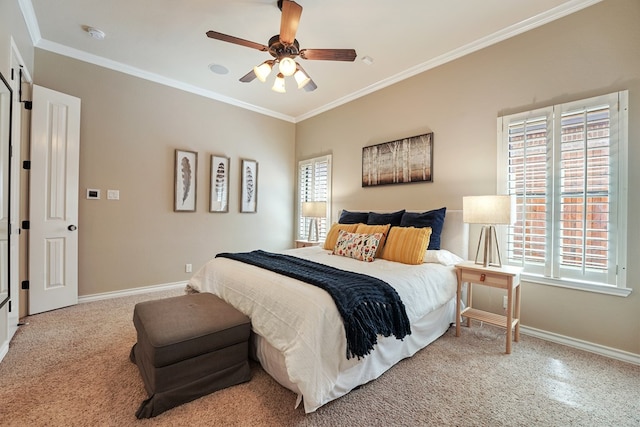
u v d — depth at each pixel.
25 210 2.85
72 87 3.22
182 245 4.07
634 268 2.15
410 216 3.11
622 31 2.21
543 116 2.56
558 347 2.37
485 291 2.90
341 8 2.47
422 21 2.65
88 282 3.36
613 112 2.22
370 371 1.83
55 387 1.76
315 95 4.36
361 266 2.54
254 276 2.14
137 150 3.68
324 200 4.76
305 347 1.54
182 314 1.84
